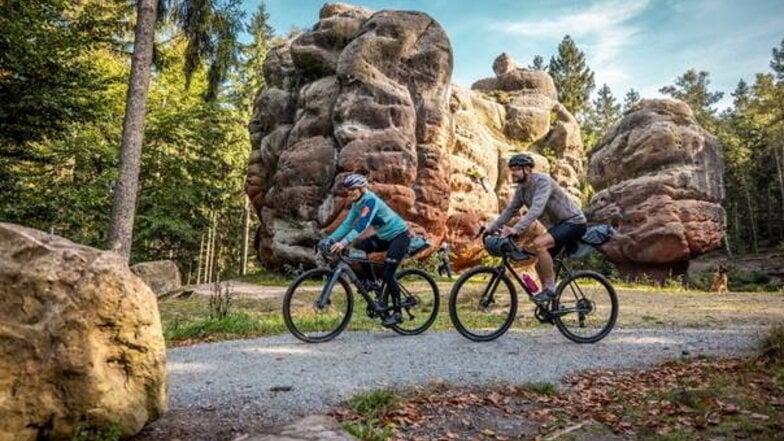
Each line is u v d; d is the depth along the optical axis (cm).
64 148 1922
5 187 1391
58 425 299
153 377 343
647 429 378
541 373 507
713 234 2700
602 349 599
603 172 3047
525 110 3148
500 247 636
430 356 560
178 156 2572
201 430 363
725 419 386
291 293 649
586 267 3156
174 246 2842
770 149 5166
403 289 684
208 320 823
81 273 318
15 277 301
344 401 420
